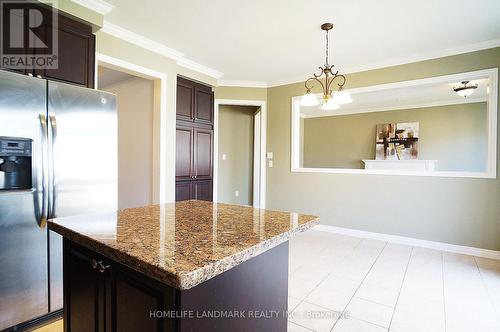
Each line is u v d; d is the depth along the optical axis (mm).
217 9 2510
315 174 4488
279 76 4516
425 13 2549
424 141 6582
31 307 1834
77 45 2238
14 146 1711
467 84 4570
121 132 4215
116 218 1383
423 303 2211
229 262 830
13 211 1731
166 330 828
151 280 876
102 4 2377
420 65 3602
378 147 7086
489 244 3268
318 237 4078
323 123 8039
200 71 4141
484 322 1955
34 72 1967
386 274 2762
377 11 2520
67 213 1960
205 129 4309
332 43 3236
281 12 2555
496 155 3217
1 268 1701
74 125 1991
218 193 5668
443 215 3547
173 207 1744
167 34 3037
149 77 3385
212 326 931
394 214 3873
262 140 4922
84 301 1150
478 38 3094
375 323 1944
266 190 4945
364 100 6246
